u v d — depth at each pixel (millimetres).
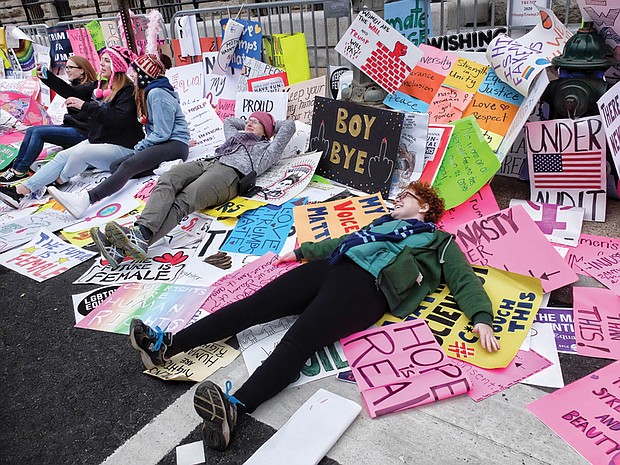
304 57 5949
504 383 2148
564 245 3109
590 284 2734
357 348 2363
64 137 5375
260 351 2436
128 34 6680
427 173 3824
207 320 2387
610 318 2482
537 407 2014
